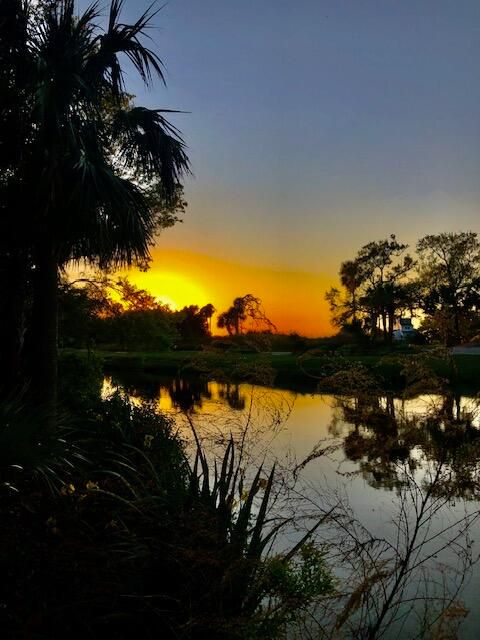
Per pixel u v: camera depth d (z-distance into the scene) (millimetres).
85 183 7453
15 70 7816
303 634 2400
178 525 2393
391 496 4836
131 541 2348
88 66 8227
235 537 2443
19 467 2799
